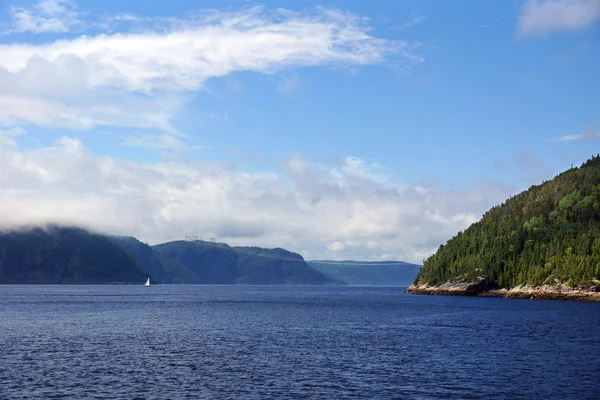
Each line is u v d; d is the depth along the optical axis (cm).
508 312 16225
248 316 15150
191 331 10881
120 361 7144
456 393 5497
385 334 10375
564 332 10681
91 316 14762
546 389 5678
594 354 7869
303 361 7219
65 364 6894
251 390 5584
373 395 5409
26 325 11938
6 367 6650
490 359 7412
